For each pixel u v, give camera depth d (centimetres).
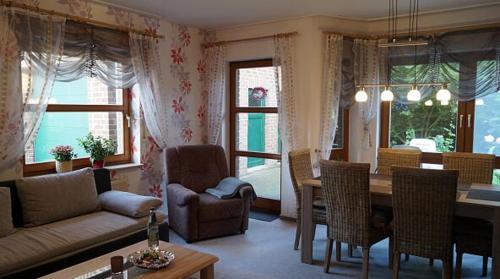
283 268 325
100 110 405
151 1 377
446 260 264
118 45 395
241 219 411
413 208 266
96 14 379
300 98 450
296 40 447
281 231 423
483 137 419
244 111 515
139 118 429
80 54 361
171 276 210
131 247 260
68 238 269
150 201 328
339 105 457
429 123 453
